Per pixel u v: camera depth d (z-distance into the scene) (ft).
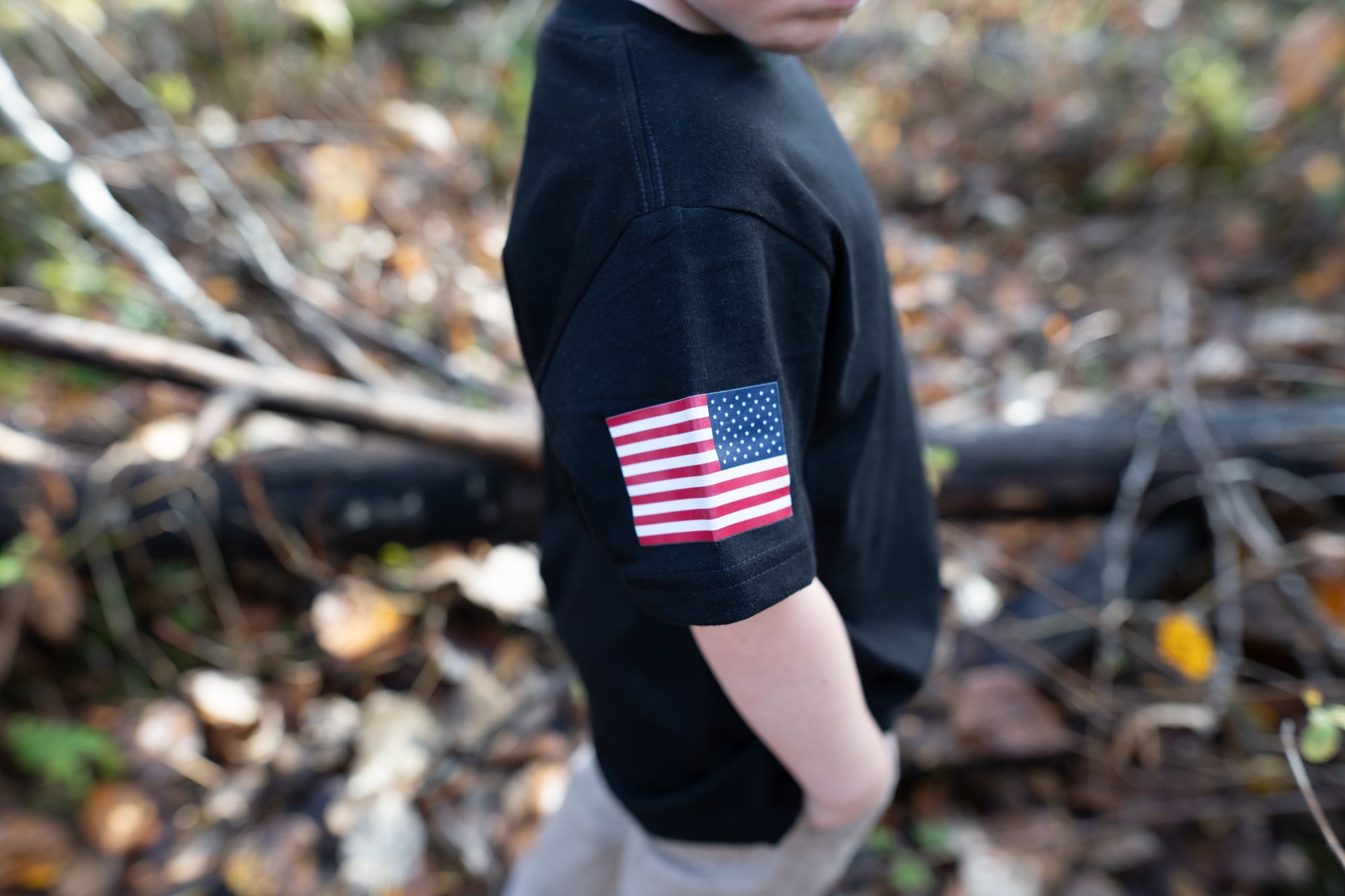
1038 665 5.92
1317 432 6.37
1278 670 6.11
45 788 5.54
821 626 2.28
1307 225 10.09
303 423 6.29
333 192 9.31
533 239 2.29
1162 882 5.32
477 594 6.18
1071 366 8.49
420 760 5.66
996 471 6.36
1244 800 5.49
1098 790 5.61
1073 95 12.89
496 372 8.12
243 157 9.32
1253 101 11.66
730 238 1.97
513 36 12.89
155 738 5.75
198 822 5.42
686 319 1.95
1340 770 5.38
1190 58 12.55
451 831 5.42
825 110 2.53
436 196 10.47
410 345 7.73
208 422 5.45
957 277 10.34
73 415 6.73
